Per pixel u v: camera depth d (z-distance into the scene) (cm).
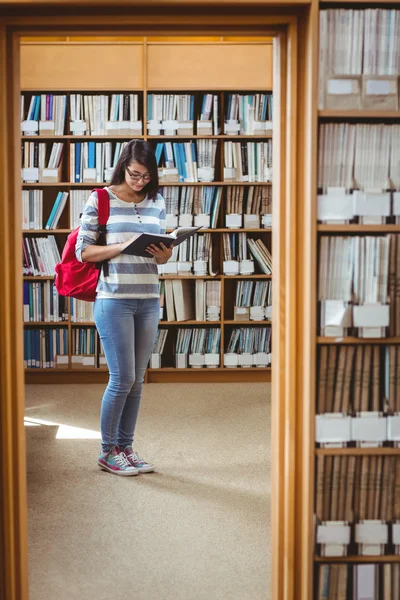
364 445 204
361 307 200
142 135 540
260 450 396
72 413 473
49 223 544
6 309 205
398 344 204
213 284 550
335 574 209
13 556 210
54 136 537
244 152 544
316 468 206
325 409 205
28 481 347
